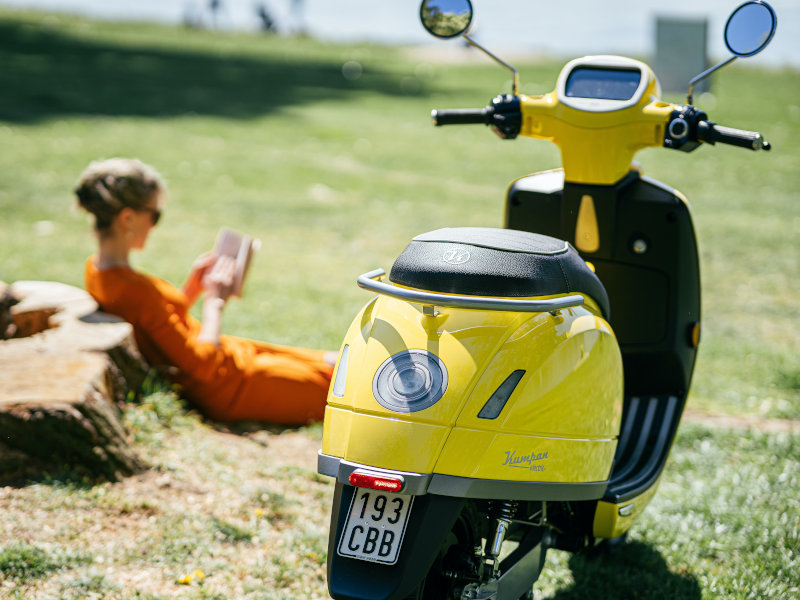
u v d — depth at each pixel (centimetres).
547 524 257
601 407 234
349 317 630
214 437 393
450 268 221
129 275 396
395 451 208
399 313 226
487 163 1436
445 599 218
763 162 1488
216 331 405
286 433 417
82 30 3328
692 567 313
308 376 421
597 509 267
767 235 974
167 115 1700
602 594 296
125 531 307
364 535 208
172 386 402
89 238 826
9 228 839
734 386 527
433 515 206
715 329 666
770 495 370
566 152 294
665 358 322
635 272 316
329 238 917
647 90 283
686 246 311
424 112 1994
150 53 2769
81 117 1572
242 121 1708
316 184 1190
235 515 328
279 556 302
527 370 216
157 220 407
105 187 389
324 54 3294
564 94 289
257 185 1158
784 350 610
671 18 2164
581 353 228
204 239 869
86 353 357
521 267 223
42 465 328
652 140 282
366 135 1653
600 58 295
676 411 325
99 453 331
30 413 318
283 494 347
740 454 418
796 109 2053
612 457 245
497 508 226
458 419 209
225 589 280
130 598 268
